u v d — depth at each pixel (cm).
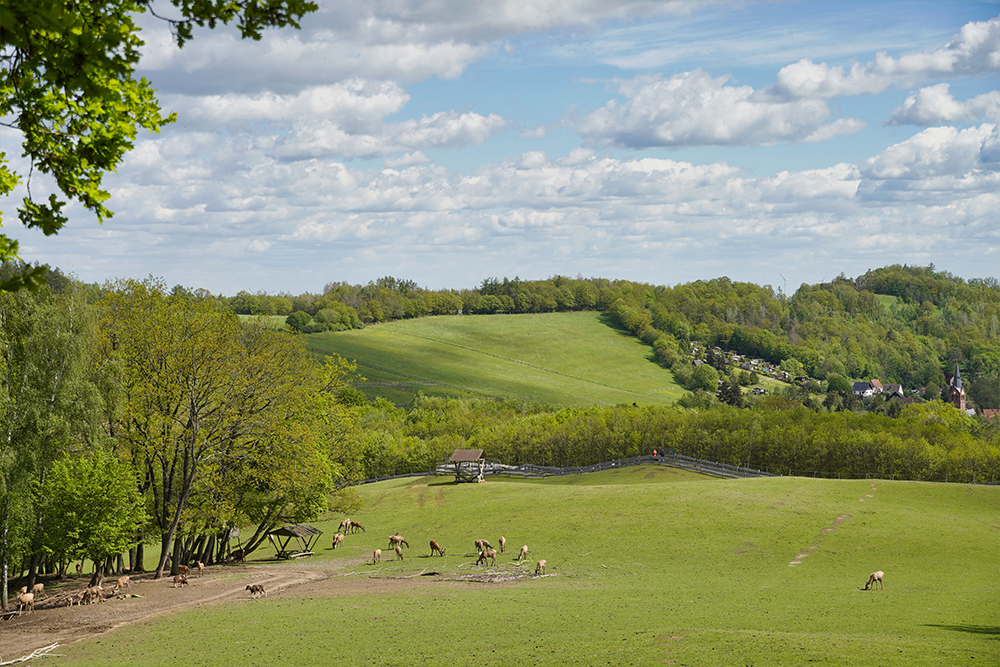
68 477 4738
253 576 5650
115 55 1001
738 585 4562
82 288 5412
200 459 5872
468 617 3631
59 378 4906
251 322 6531
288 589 4991
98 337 5472
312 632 3434
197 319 5866
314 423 6975
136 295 5872
